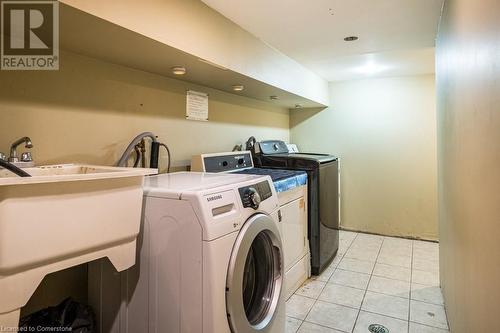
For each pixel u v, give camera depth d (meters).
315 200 2.77
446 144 1.97
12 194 0.89
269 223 1.59
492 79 0.92
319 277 2.78
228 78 2.29
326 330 2.01
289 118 4.46
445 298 2.17
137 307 1.39
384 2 1.81
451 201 1.79
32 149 1.46
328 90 4.21
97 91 1.75
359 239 3.88
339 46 2.58
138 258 1.38
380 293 2.48
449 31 1.69
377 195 4.08
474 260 1.19
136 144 1.93
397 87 3.89
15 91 1.40
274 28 2.18
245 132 3.23
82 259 1.10
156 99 2.14
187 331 1.27
